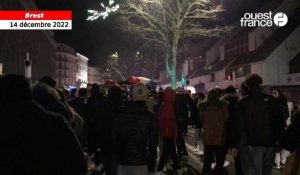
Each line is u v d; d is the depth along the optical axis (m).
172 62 28.03
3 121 2.54
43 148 2.54
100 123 7.35
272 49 42.69
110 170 7.32
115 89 7.45
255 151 6.06
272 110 6.11
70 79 118.31
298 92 39.69
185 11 27.22
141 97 5.16
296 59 41.47
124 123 5.10
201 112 8.15
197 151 13.05
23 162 2.51
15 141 2.52
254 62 43.84
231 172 9.70
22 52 44.81
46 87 5.18
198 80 62.88
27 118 2.57
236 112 6.22
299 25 43.31
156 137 5.14
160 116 9.76
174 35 27.67
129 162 5.05
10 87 2.59
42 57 64.88
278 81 42.16
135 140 5.07
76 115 6.80
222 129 7.98
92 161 11.38
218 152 8.05
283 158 10.51
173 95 9.81
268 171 6.14
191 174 9.62
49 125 2.59
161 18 27.44
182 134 11.77
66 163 2.58
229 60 53.75
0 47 33.44
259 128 6.04
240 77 47.72
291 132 4.22
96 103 9.16
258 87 6.18
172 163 10.85
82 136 6.86
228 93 8.54
